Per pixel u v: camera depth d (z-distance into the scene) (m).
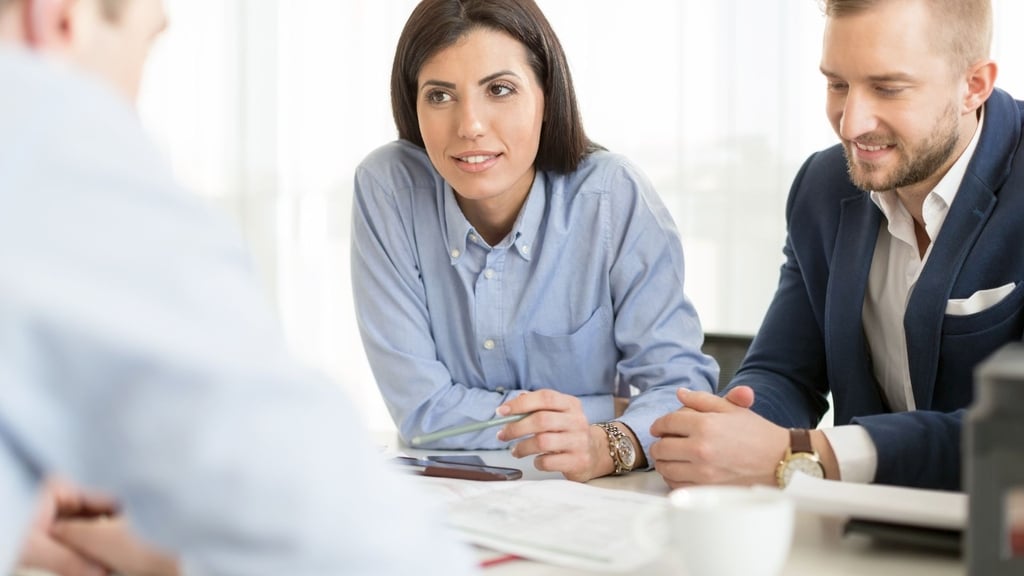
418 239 1.82
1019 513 0.68
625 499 1.16
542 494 1.18
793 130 3.63
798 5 3.60
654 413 1.55
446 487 1.25
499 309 1.79
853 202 1.65
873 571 0.95
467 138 1.65
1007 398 0.68
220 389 0.55
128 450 0.56
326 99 4.24
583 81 3.83
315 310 4.28
